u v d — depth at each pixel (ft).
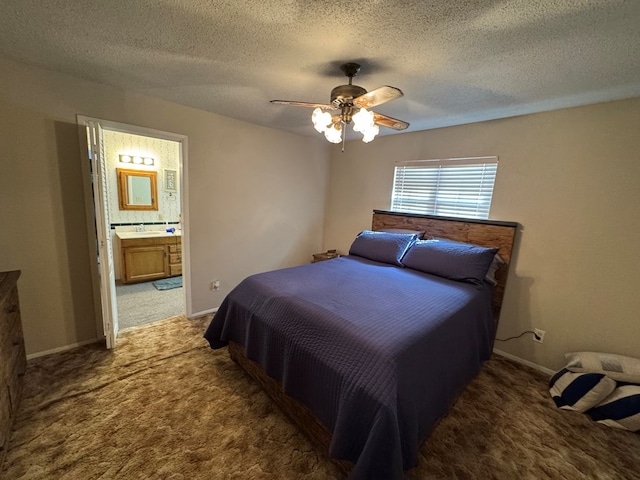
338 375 4.33
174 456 4.76
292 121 10.08
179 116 8.63
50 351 7.43
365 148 12.19
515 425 5.78
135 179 13.64
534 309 8.00
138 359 7.43
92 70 6.41
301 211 12.96
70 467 4.49
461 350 5.78
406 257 9.05
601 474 4.79
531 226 7.94
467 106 7.45
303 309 5.54
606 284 6.86
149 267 13.58
